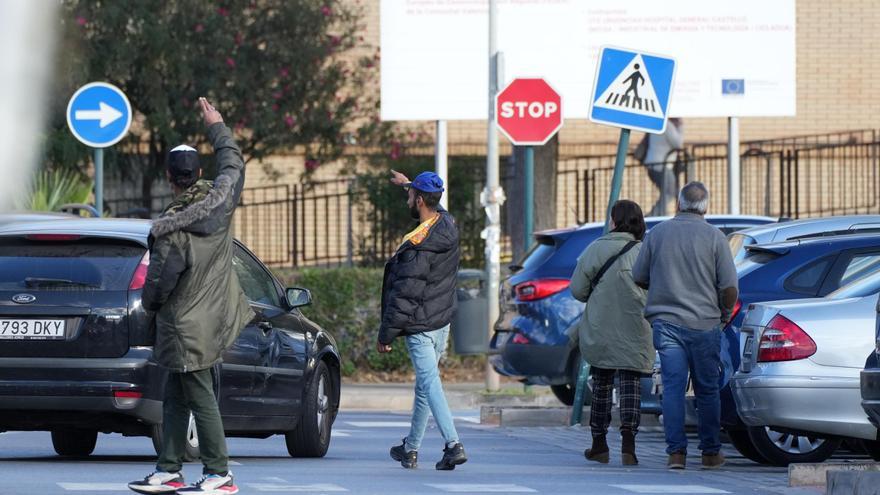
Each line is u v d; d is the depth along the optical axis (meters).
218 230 21.64
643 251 29.16
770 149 75.56
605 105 36.69
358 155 64.88
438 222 27.91
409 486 24.81
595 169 61.56
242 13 61.97
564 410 40.94
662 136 64.81
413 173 61.25
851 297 27.97
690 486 25.66
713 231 28.78
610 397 30.89
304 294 30.91
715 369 28.92
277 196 71.81
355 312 52.59
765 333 27.81
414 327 27.61
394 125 65.06
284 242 70.50
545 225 57.44
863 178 72.06
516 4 53.91
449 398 46.69
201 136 63.19
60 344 26.75
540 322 39.69
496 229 47.84
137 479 24.83
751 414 28.00
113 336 26.83
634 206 30.47
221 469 22.00
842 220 32.94
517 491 24.38
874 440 28.38
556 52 54.06
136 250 27.59
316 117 62.59
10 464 27.97
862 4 76.50
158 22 60.03
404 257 27.67
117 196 65.75
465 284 48.97
